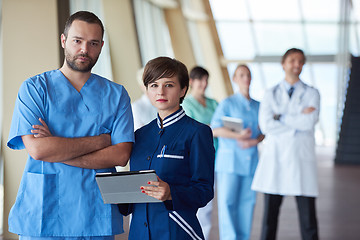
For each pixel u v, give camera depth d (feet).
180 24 37.68
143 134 7.04
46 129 6.58
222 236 13.57
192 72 13.98
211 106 14.20
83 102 6.87
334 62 62.34
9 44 14.61
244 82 13.88
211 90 53.16
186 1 42.29
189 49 38.29
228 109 13.80
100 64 23.50
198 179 6.47
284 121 12.52
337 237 15.69
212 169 6.62
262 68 62.54
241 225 13.62
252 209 13.61
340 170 35.81
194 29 49.96
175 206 6.13
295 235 15.96
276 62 61.62
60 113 6.75
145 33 31.12
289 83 12.72
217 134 13.48
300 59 12.48
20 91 6.77
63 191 6.66
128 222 10.96
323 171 35.14
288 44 61.77
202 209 13.00
